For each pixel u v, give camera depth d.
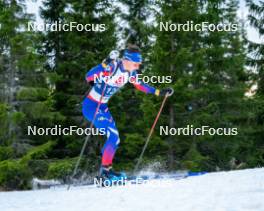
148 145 21.17
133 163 22.33
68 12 23.28
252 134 26.12
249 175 7.13
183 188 6.31
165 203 5.08
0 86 18.31
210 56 25.36
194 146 21.77
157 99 20.95
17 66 18.06
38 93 18.44
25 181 17.95
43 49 26.78
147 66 25.27
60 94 23.69
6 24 18.12
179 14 21.66
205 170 23.59
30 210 5.78
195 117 21.97
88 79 10.91
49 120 19.94
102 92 10.77
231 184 6.14
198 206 4.61
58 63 24.73
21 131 19.89
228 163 25.06
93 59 22.36
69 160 19.81
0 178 17.06
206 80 25.27
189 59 21.47
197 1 23.39
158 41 21.55
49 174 18.52
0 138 18.09
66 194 7.81
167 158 21.44
